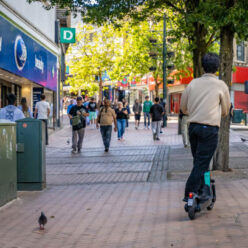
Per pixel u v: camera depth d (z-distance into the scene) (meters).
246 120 36.50
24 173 9.23
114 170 12.16
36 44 25.08
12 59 19.86
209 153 6.17
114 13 15.84
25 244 5.43
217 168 10.39
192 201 5.98
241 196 7.66
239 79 47.59
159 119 21.38
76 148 18.55
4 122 7.92
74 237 5.68
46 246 5.34
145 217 6.54
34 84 26.11
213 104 6.18
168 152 15.91
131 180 10.32
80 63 52.03
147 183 9.73
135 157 14.90
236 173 10.12
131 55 43.91
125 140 21.78
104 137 17.14
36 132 9.24
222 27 10.18
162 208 7.07
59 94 33.12
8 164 8.06
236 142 19.27
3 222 6.58
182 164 12.44
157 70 41.72
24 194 8.88
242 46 48.03
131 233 5.72
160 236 5.48
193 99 6.27
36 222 6.52
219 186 8.70
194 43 18.91
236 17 9.77
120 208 7.24
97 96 68.31
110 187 9.38
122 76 48.03
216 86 6.24
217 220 6.08
